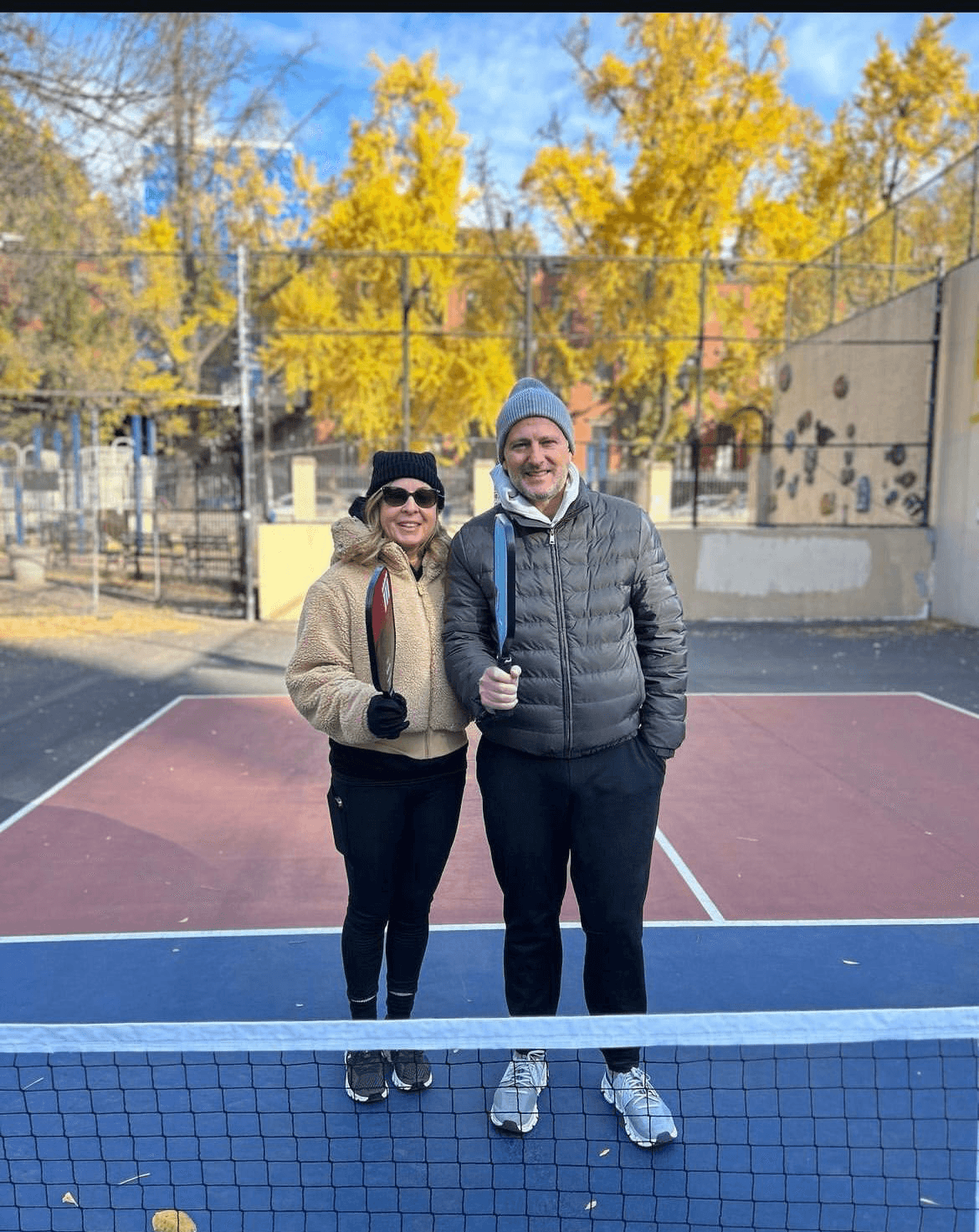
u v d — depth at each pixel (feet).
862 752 21.58
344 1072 9.12
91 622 41.65
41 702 26.99
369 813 8.40
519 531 8.13
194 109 40.16
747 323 91.25
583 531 8.11
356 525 8.58
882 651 36.06
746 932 12.43
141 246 63.93
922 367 44.83
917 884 14.05
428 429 75.77
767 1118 8.26
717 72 81.87
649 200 81.41
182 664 32.81
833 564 44.11
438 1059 9.42
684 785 19.20
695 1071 9.00
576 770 8.16
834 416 54.29
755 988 10.92
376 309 75.92
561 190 87.56
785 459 62.03
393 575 8.46
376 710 7.49
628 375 84.07
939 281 42.93
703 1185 7.51
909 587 44.29
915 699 27.40
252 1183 7.59
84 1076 8.98
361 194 74.13
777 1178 7.55
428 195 78.02
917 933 12.41
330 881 14.28
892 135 92.48
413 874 8.75
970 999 10.71
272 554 42.42
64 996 10.80
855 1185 7.45
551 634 8.00
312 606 8.60
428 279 74.74
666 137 82.58
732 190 82.33
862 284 56.59
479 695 7.63
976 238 42.45
